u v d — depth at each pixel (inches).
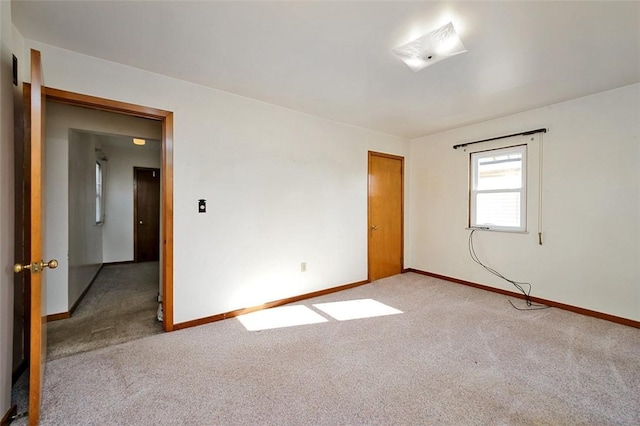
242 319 113.0
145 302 133.6
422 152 185.6
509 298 139.3
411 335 99.2
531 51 82.9
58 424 58.1
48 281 110.3
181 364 80.3
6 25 57.8
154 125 132.2
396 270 186.1
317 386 70.9
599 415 61.5
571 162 121.4
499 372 77.3
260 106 122.0
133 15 67.4
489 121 149.6
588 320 112.4
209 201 109.0
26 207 70.4
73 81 83.8
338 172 151.9
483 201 154.4
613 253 111.1
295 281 134.9
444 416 61.1
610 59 87.4
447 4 63.4
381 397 67.0
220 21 69.6
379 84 105.3
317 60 88.2
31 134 56.0
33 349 56.1
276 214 127.8
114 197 221.5
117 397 66.2
